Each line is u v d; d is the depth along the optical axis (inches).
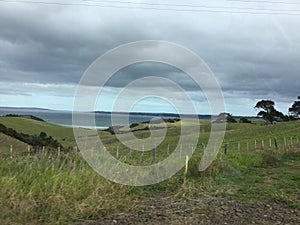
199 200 367.6
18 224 260.4
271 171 597.0
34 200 284.4
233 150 874.8
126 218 297.9
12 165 364.5
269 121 2844.5
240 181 490.0
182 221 292.8
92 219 290.5
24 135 1504.7
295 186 457.4
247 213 319.9
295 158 800.3
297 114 3073.3
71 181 329.4
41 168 353.7
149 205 343.6
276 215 315.3
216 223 289.1
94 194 320.8
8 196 281.6
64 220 277.3
